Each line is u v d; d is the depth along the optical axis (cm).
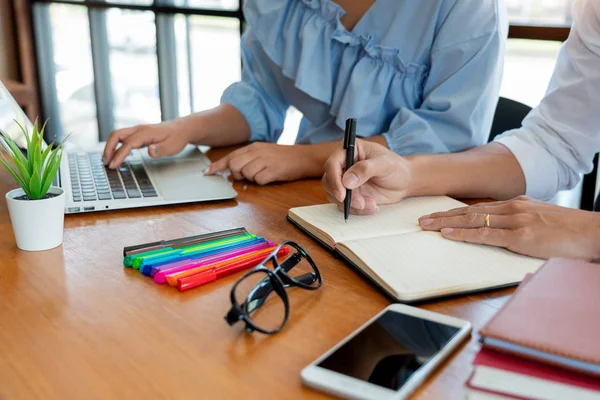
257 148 102
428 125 105
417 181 87
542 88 174
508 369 40
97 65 338
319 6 113
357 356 46
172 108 307
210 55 282
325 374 44
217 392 44
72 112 363
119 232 76
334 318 55
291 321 54
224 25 271
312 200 92
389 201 84
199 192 91
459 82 105
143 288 60
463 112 104
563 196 167
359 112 111
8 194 69
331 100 117
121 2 310
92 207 83
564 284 48
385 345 48
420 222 76
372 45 110
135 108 326
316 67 114
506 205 73
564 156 100
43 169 72
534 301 45
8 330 52
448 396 44
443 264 64
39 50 365
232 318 51
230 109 128
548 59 169
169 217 83
